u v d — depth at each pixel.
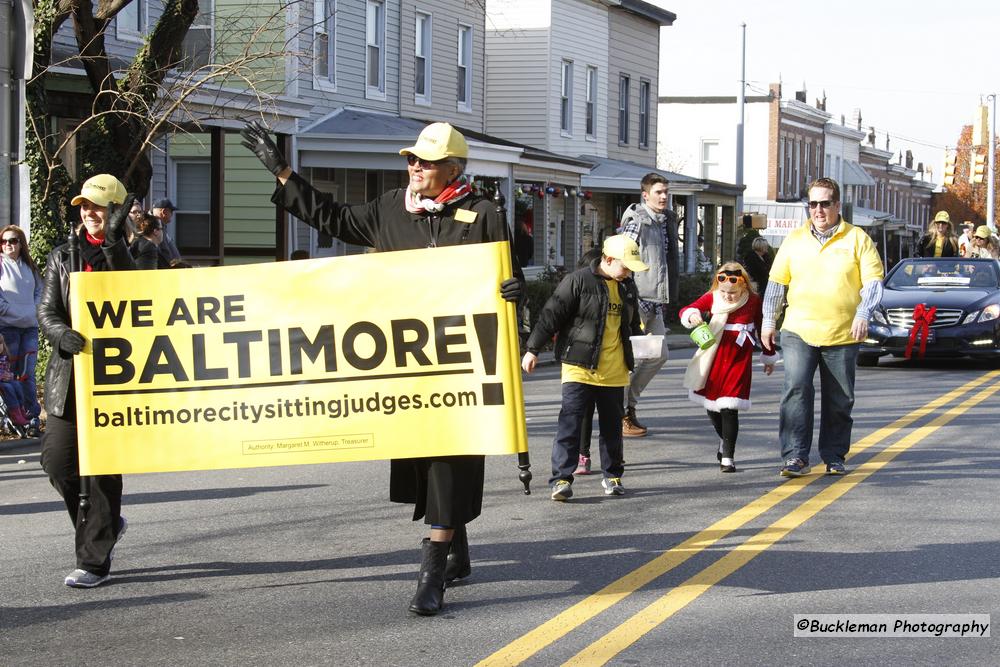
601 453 8.70
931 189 88.25
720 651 5.23
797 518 7.87
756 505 8.30
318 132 22.62
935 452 10.41
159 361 5.84
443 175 5.81
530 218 30.16
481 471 6.05
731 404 9.34
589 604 5.93
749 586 6.25
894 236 67.00
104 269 6.15
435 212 5.80
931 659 5.14
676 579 6.39
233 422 5.84
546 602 5.96
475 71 30.12
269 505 8.33
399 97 26.88
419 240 5.82
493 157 25.73
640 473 9.58
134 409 5.86
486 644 5.30
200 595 6.10
